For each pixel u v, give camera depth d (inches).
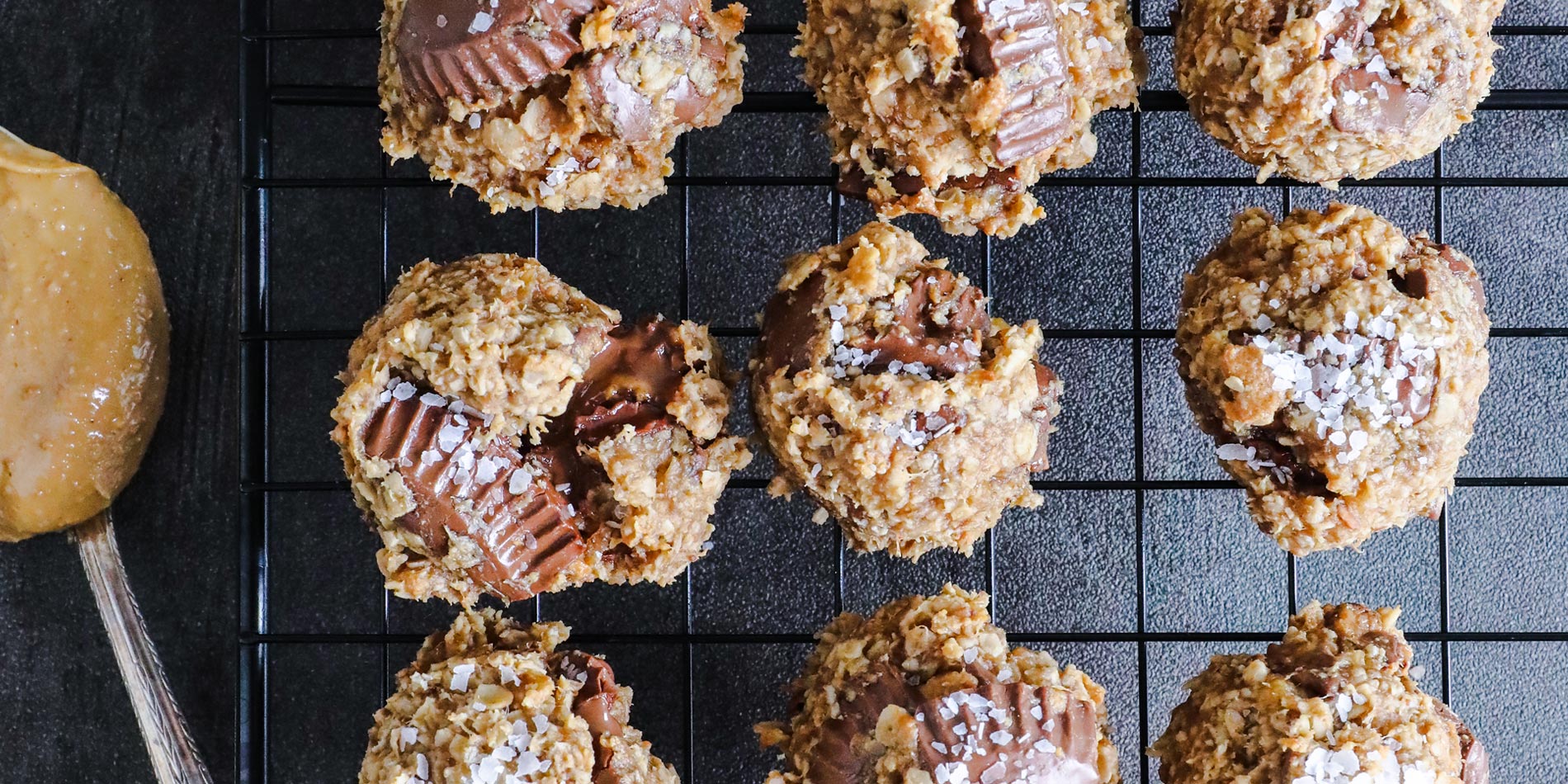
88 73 14.6
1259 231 13.1
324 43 14.5
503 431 12.8
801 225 14.6
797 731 13.1
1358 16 12.6
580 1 12.5
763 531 14.6
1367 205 14.5
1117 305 14.5
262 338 13.9
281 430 14.6
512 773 12.7
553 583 13.1
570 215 14.5
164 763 14.6
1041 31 12.6
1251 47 12.7
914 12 12.4
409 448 12.7
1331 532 13.0
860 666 13.0
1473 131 14.5
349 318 14.5
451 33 12.5
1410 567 14.6
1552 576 14.5
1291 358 12.7
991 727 12.6
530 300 12.9
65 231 14.1
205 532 14.6
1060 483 14.4
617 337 13.1
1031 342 12.8
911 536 13.0
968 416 12.7
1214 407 13.1
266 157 14.0
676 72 12.7
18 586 14.7
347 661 14.6
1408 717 12.9
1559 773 14.5
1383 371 12.7
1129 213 14.5
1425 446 12.8
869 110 12.7
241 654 13.9
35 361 14.1
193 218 14.6
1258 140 12.9
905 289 12.8
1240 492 14.6
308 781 14.6
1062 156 13.1
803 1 14.4
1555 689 14.5
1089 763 12.7
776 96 14.1
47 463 14.1
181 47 14.6
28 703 14.7
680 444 13.0
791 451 12.8
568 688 13.0
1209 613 14.6
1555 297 14.5
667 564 13.2
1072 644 14.6
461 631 13.2
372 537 14.6
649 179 13.1
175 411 14.6
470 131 12.8
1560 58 14.4
